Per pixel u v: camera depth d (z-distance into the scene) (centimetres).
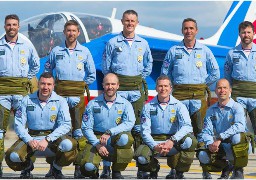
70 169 1149
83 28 1398
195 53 1021
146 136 902
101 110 912
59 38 1361
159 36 1582
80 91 1009
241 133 890
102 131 919
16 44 980
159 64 1475
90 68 1021
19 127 895
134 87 1014
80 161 895
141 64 1021
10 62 972
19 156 880
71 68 1005
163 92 905
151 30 1595
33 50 1001
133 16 1014
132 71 1014
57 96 916
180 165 909
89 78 1024
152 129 923
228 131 886
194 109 1018
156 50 1450
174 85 1027
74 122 1009
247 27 1020
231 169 944
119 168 899
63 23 1380
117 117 913
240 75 1029
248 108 1033
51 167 962
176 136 885
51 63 1020
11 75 971
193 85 1017
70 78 1004
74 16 1409
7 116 970
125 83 1012
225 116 912
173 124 920
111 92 900
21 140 899
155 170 914
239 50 1030
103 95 921
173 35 1620
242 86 1027
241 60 1027
